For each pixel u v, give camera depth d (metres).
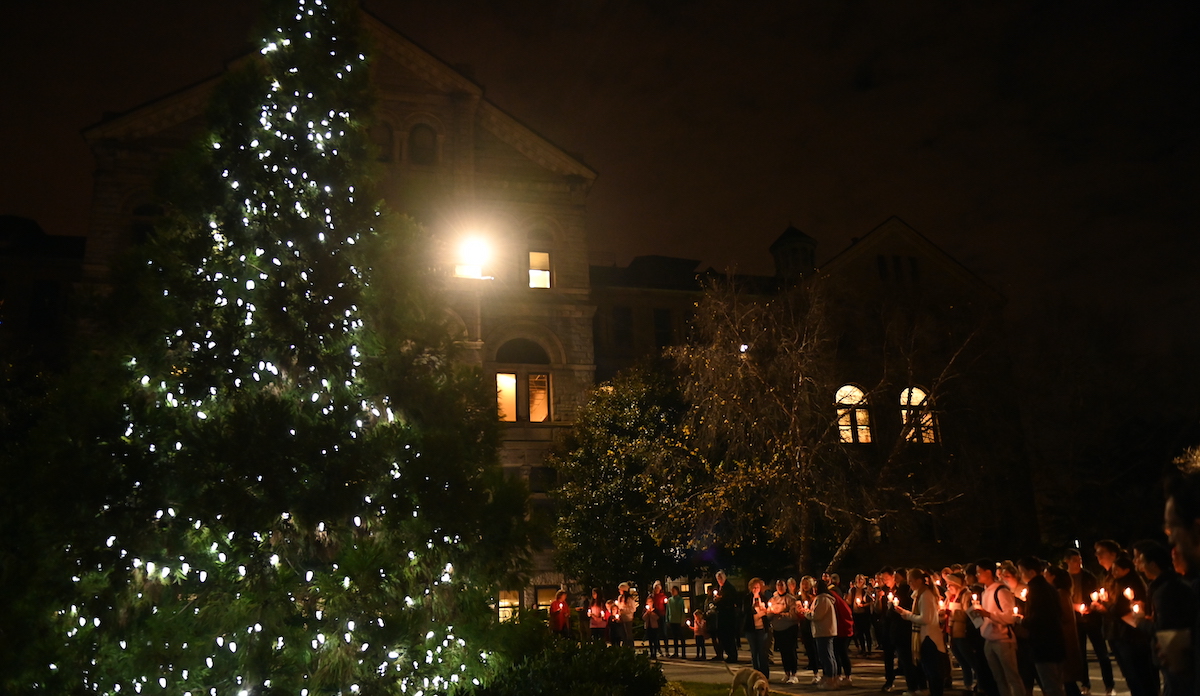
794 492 26.02
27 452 9.30
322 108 11.18
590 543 30.11
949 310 37.34
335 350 10.48
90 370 9.91
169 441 9.45
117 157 32.84
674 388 31.50
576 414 34.09
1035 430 36.50
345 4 11.77
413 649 9.91
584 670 10.12
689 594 35.22
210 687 9.02
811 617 15.64
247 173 10.53
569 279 36.41
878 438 34.56
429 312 11.59
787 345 26.45
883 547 38.00
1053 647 9.14
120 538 9.04
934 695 12.21
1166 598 5.69
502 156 37.12
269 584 9.29
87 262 31.34
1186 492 4.36
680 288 43.25
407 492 10.07
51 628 8.83
